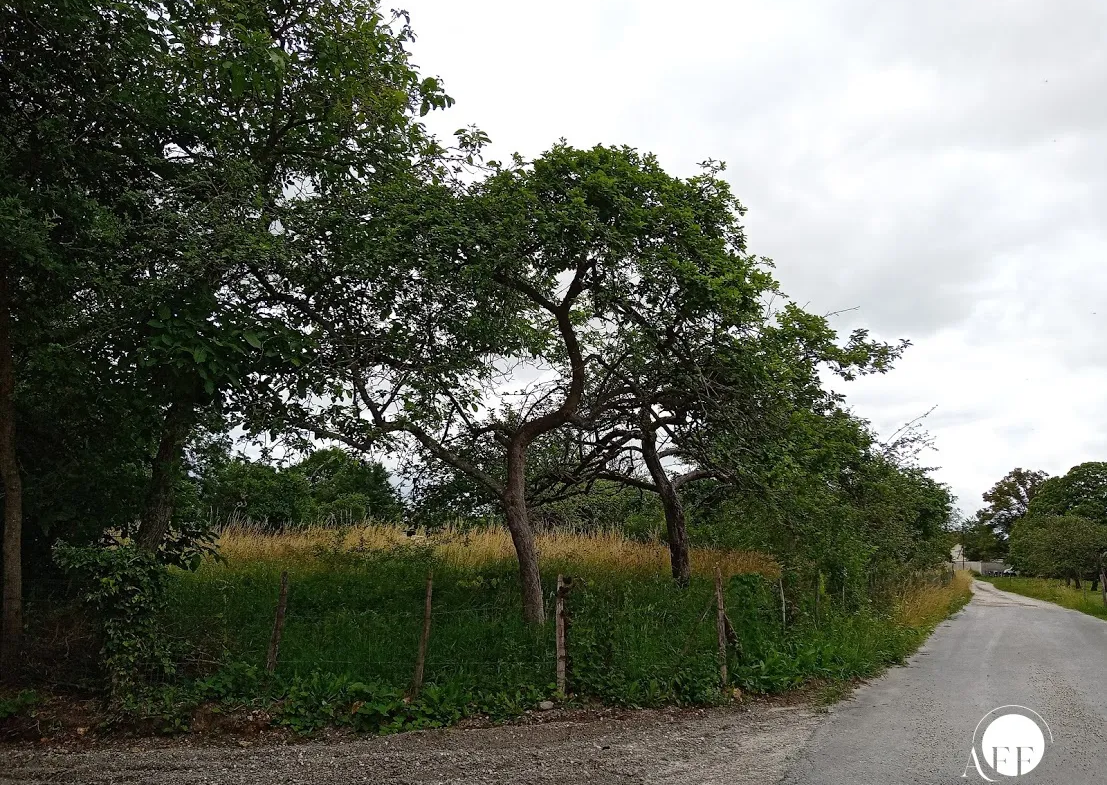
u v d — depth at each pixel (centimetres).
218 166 935
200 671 792
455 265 936
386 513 1430
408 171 1016
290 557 1517
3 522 910
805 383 1241
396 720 707
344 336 949
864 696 894
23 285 888
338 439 970
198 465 1107
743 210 1069
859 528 1686
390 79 1025
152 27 889
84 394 944
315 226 907
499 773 598
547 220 916
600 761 628
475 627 994
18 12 822
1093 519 5688
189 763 618
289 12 999
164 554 916
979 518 8856
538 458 1366
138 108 927
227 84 916
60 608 877
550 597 1211
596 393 1189
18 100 894
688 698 812
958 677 1034
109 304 884
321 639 936
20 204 802
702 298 938
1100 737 709
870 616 1444
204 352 752
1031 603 2911
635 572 1502
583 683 807
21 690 745
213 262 802
